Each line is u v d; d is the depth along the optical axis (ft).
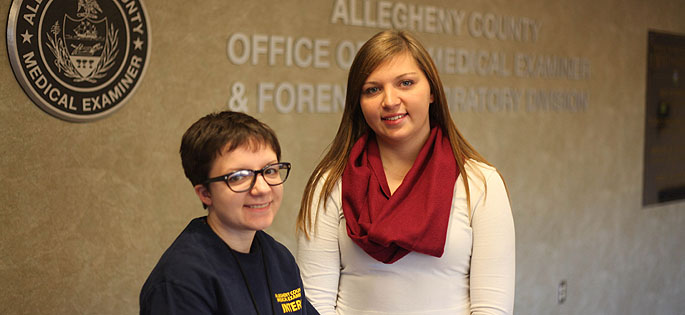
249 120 3.94
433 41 10.72
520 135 12.51
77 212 7.30
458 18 11.06
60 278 7.22
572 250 13.99
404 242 4.83
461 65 11.17
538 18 12.63
